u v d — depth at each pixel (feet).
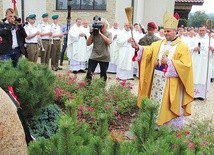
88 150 6.16
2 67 13.12
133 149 6.34
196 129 14.48
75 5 58.59
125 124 18.21
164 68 16.30
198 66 28.32
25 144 7.47
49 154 6.64
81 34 36.47
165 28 16.62
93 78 22.61
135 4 56.80
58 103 18.40
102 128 7.66
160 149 6.15
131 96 21.21
